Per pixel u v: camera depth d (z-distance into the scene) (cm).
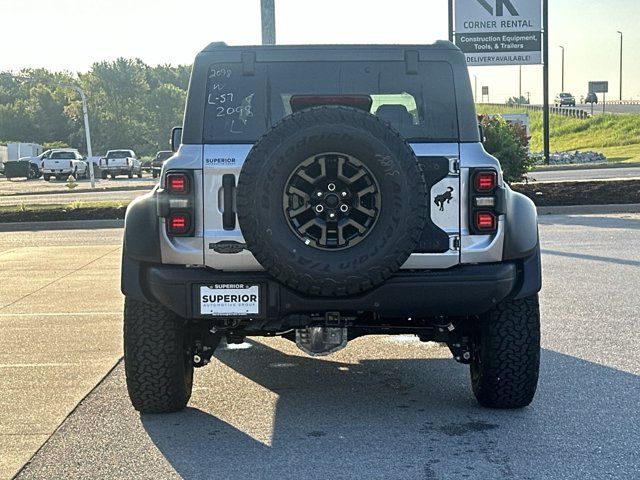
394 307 565
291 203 536
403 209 529
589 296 1070
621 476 494
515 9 2952
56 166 6016
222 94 600
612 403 639
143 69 18400
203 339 638
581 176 3447
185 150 574
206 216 569
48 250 1716
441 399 667
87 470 516
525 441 558
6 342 874
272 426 601
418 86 607
